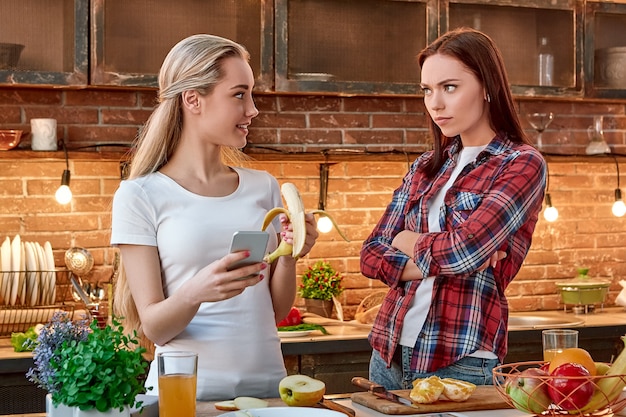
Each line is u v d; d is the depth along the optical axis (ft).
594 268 15.84
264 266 6.20
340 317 13.65
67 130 13.34
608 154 15.33
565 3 14.29
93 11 12.18
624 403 5.43
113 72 12.28
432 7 13.62
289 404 6.14
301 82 13.06
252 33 12.92
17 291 12.24
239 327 6.79
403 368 7.45
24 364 10.95
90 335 5.49
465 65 7.40
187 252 6.72
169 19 12.55
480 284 7.28
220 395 6.66
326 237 14.49
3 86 12.55
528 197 7.35
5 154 12.33
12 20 12.02
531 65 14.20
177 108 6.97
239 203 7.02
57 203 13.32
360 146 14.61
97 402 5.28
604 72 14.60
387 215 8.16
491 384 7.14
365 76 13.39
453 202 7.55
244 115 6.97
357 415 6.12
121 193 6.80
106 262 13.50
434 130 7.88
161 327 6.40
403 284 7.64
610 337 13.43
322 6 13.20
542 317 14.51
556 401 5.29
